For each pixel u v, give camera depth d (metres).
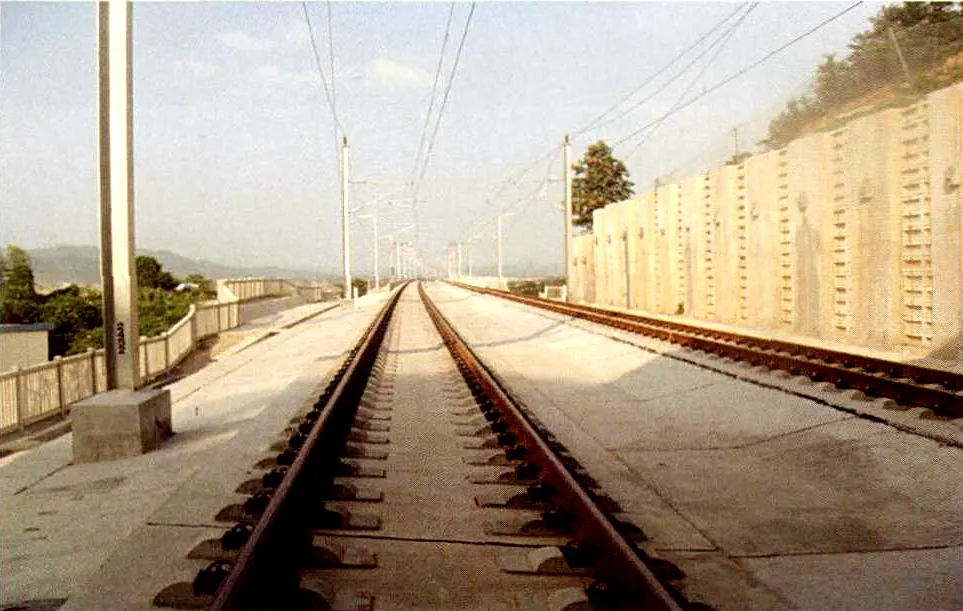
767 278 22.25
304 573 4.64
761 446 8.36
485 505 6.09
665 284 31.92
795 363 12.11
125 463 8.00
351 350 19.17
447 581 4.64
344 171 47.25
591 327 23.34
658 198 32.56
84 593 4.39
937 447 7.25
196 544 4.95
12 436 13.97
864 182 16.98
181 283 60.41
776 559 5.10
